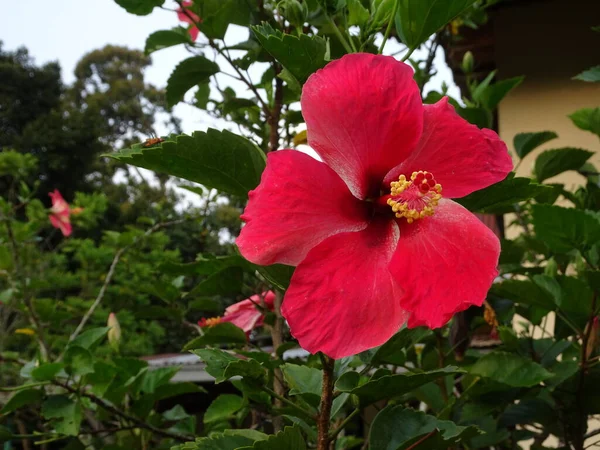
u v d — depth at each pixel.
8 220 0.81
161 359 1.03
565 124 0.97
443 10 0.30
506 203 0.30
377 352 0.33
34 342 1.16
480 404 0.43
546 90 0.99
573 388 0.45
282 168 0.24
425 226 0.26
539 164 0.55
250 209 0.24
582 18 0.98
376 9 0.31
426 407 0.52
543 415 0.45
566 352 0.51
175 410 0.58
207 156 0.28
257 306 0.45
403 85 0.25
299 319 0.23
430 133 0.27
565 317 0.44
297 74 0.28
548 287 0.44
